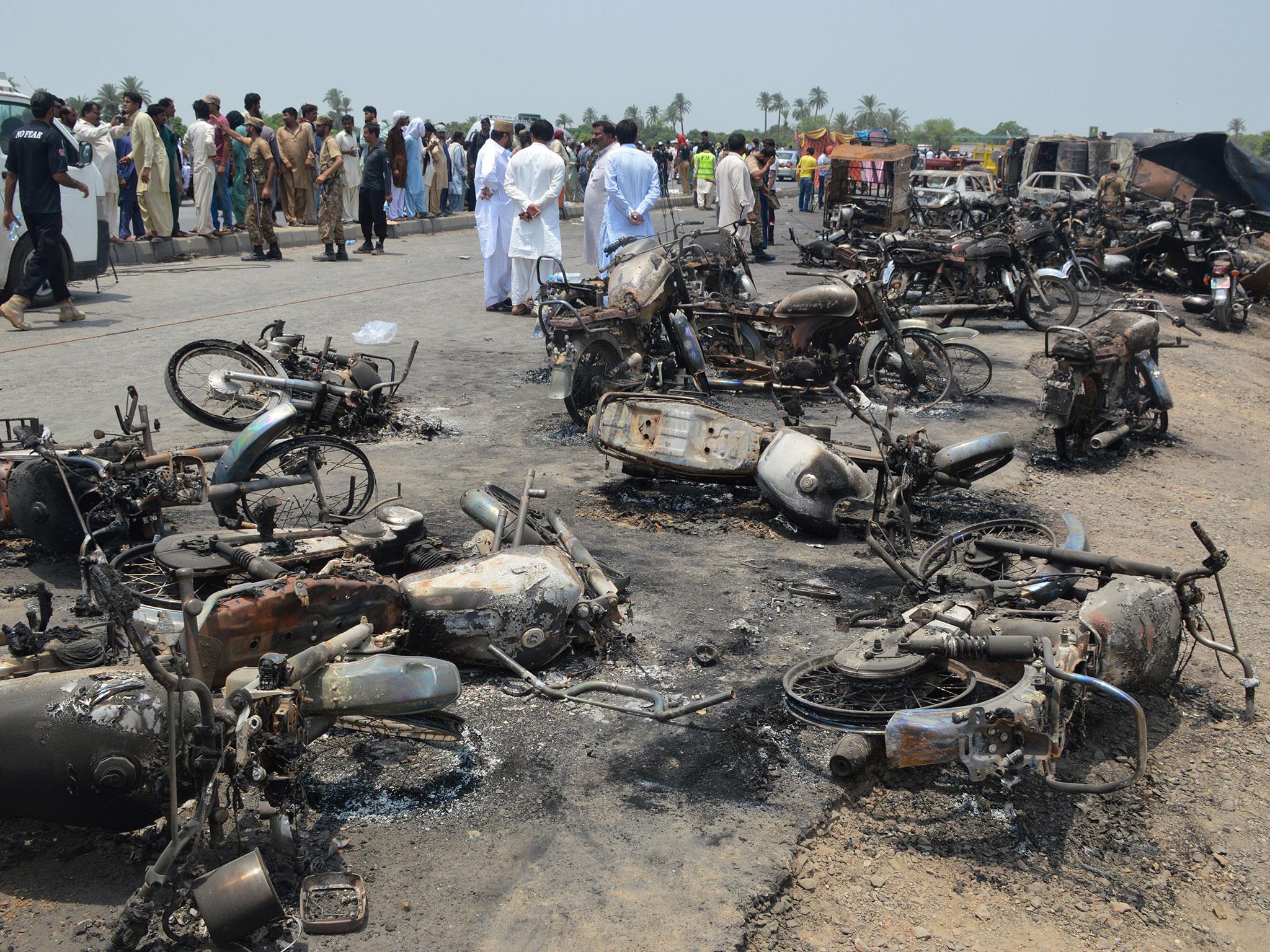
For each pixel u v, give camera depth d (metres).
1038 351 13.57
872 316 10.62
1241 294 18.09
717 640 5.26
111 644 3.82
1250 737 4.70
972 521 7.30
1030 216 18.05
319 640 4.21
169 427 8.32
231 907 2.92
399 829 3.67
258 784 3.27
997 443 6.84
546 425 9.23
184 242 17.61
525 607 4.63
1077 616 4.49
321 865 3.45
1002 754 3.74
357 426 8.50
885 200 22.97
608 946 3.15
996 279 14.87
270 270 16.81
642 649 5.12
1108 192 21.39
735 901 3.38
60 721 3.22
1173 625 4.71
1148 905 3.62
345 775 3.96
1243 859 3.89
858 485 6.69
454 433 8.89
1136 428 10.02
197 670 3.22
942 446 8.98
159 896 3.17
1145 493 8.43
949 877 3.68
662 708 4.39
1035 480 8.48
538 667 4.79
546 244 13.68
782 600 5.79
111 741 3.22
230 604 3.97
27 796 3.27
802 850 3.69
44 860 3.44
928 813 4.01
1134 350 9.45
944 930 3.41
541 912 3.29
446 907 3.29
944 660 4.16
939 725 3.77
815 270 18.47
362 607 4.31
